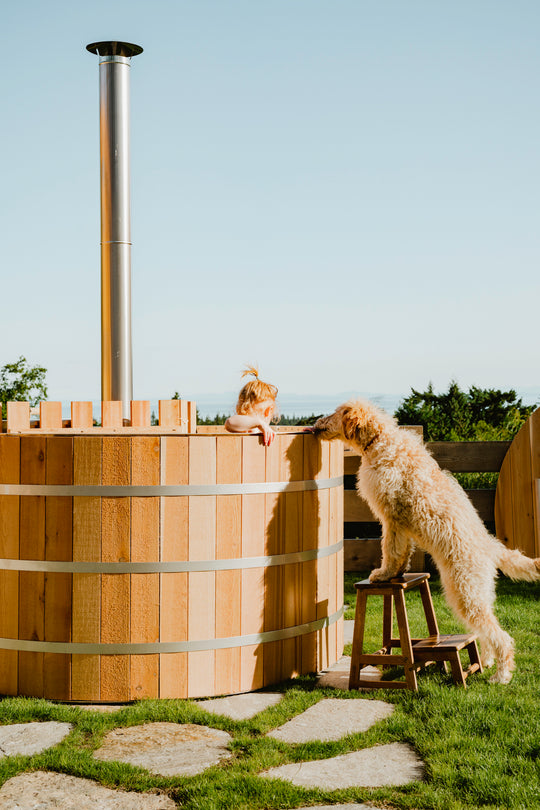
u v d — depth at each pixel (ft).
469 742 11.14
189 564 13.74
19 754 11.18
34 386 36.73
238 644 14.12
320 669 15.69
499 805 9.44
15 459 13.92
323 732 12.07
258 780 10.12
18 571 13.93
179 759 11.09
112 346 18.92
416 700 13.01
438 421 32.99
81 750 11.31
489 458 25.57
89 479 13.61
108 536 13.61
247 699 13.84
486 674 14.56
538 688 13.47
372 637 17.90
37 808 9.66
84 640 13.64
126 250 18.97
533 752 10.80
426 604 15.39
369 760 10.98
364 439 14.71
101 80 18.92
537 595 22.31
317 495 15.48
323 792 9.89
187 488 13.71
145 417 17.53
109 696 13.64
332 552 16.11
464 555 13.89
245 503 14.15
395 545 14.43
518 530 24.53
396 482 14.20
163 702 13.29
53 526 13.74
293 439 14.83
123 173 18.89
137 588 13.61
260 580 14.38
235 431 14.55
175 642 13.70
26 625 13.89
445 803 9.49
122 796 9.98
